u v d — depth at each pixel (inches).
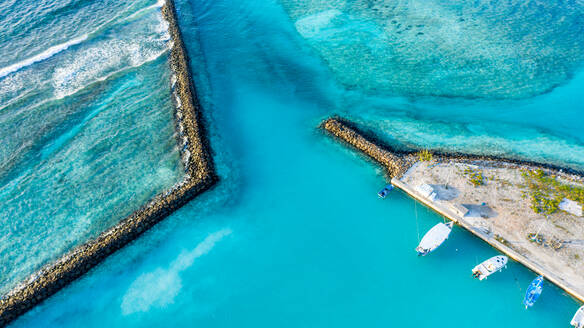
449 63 2271.2
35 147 1785.2
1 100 2012.8
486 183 1482.5
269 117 1971.0
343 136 1798.7
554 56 2269.9
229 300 1255.5
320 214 1499.8
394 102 2023.9
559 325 1143.0
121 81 2187.5
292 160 1726.1
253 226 1467.8
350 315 1209.4
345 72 2268.7
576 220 1327.5
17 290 1256.8
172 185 1593.3
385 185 1579.7
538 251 1254.3
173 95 2090.3
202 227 1464.1
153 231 1445.6
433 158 1616.6
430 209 1456.7
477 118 1891.0
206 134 1863.9
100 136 1844.2
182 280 1307.8
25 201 1555.1
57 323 1203.2
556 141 1742.1
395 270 1314.0
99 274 1318.9
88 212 1505.9
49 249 1382.9
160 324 1200.2
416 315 1201.4
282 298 1258.0
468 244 1336.1
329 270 1326.3
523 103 1959.9
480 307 1205.1
